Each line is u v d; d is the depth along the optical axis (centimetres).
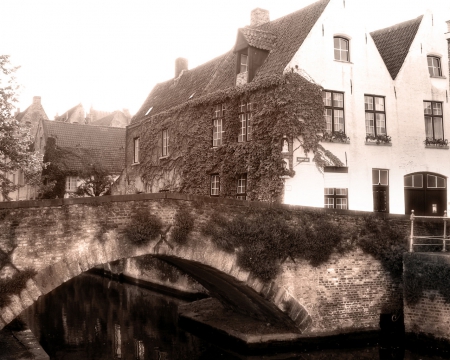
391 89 1922
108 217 1095
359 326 1378
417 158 1948
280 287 1285
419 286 1309
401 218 1441
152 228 1137
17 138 1906
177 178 2206
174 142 2242
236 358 1305
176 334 1570
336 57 1836
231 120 1891
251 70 1845
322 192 1731
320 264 1337
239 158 1833
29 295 996
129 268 2662
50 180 3014
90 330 1616
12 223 998
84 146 3434
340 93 1825
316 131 1717
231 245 1227
